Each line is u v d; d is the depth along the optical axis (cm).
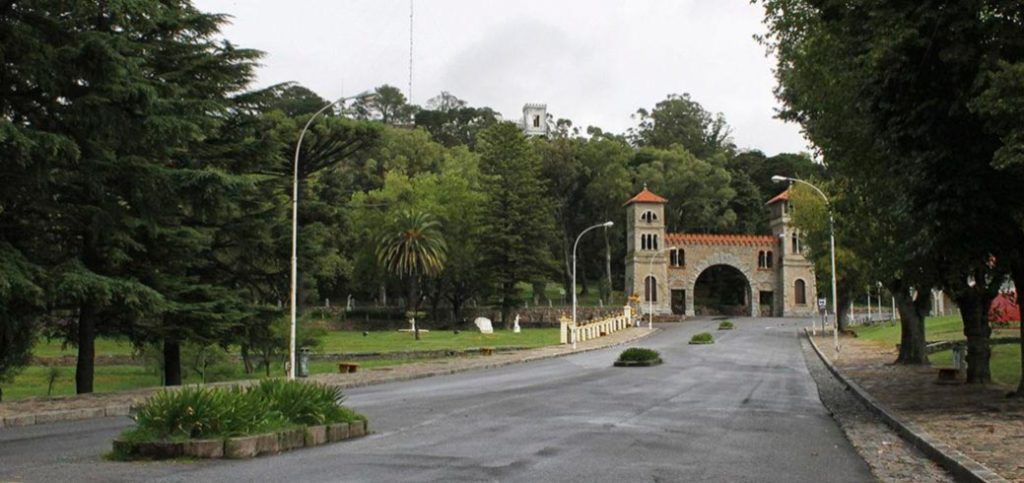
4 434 1474
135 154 2489
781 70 2670
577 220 11181
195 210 2616
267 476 942
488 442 1262
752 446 1252
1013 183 1566
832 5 1709
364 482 906
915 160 1639
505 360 4316
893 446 1287
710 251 9788
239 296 3089
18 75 2128
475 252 8738
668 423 1555
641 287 9444
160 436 1102
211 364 3938
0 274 1930
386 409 1836
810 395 2312
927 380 2566
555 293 11406
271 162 3266
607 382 2777
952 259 1777
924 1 1516
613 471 997
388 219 8325
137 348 3047
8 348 2489
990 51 1494
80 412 1844
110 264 2533
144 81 2233
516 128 8394
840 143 2136
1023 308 1833
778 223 9869
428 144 11262
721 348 5384
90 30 2180
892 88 1645
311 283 3922
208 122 2464
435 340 6694
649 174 11294
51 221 2464
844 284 6288
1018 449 1131
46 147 1967
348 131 4294
